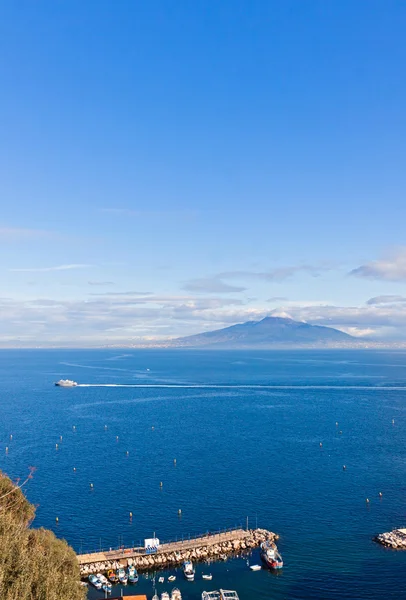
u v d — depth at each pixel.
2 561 38.25
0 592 34.88
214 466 137.62
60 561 49.00
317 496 112.38
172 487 118.94
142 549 86.69
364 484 120.75
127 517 100.56
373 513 102.06
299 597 73.00
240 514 102.00
